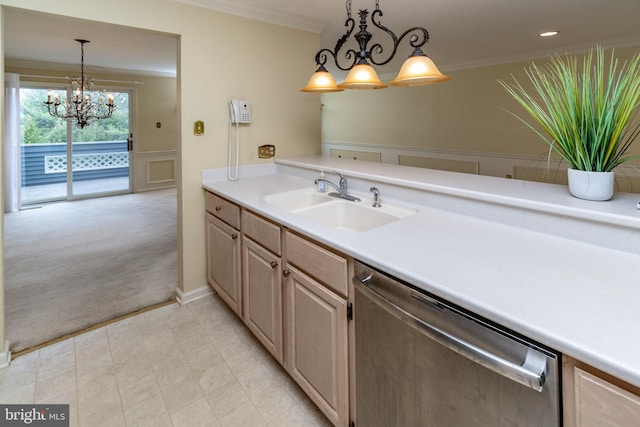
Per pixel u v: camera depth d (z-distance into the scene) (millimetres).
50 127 5773
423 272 1037
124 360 1950
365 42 1792
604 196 1318
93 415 1575
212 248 2492
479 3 2564
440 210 1721
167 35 2322
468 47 3918
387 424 1188
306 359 1569
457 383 949
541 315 801
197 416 1585
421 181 1807
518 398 822
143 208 5492
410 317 1043
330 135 7363
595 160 1309
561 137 1343
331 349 1408
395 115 6012
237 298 2191
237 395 1713
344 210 2010
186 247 2531
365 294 1196
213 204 2406
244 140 2689
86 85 5812
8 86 4977
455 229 1440
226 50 2512
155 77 6582
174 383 1783
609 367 646
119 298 2631
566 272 1029
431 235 1371
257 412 1615
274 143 2865
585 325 758
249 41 2621
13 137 5094
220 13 2459
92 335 2174
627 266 1064
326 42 3588
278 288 1737
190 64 2365
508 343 832
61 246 3742
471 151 5004
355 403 1330
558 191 1516
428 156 5582
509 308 833
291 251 1608
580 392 723
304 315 1554
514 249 1218
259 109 2738
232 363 1942
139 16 2129
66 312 2422
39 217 4898
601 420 695
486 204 1535
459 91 5031
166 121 6895
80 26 3387
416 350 1051
